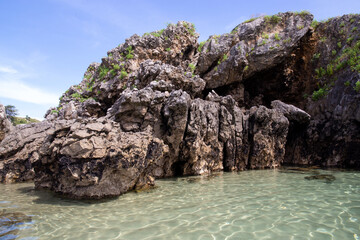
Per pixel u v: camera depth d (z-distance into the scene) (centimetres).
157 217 699
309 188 1014
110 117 1389
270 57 2005
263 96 2280
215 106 1583
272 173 1400
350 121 1577
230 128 1572
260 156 1593
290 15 2145
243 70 2041
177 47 2233
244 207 780
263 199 866
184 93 1375
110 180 916
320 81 2039
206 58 2142
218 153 1527
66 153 888
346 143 1580
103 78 2172
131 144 960
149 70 1758
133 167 946
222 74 2061
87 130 934
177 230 606
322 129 1750
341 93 1734
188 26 2342
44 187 1100
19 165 1334
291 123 1869
